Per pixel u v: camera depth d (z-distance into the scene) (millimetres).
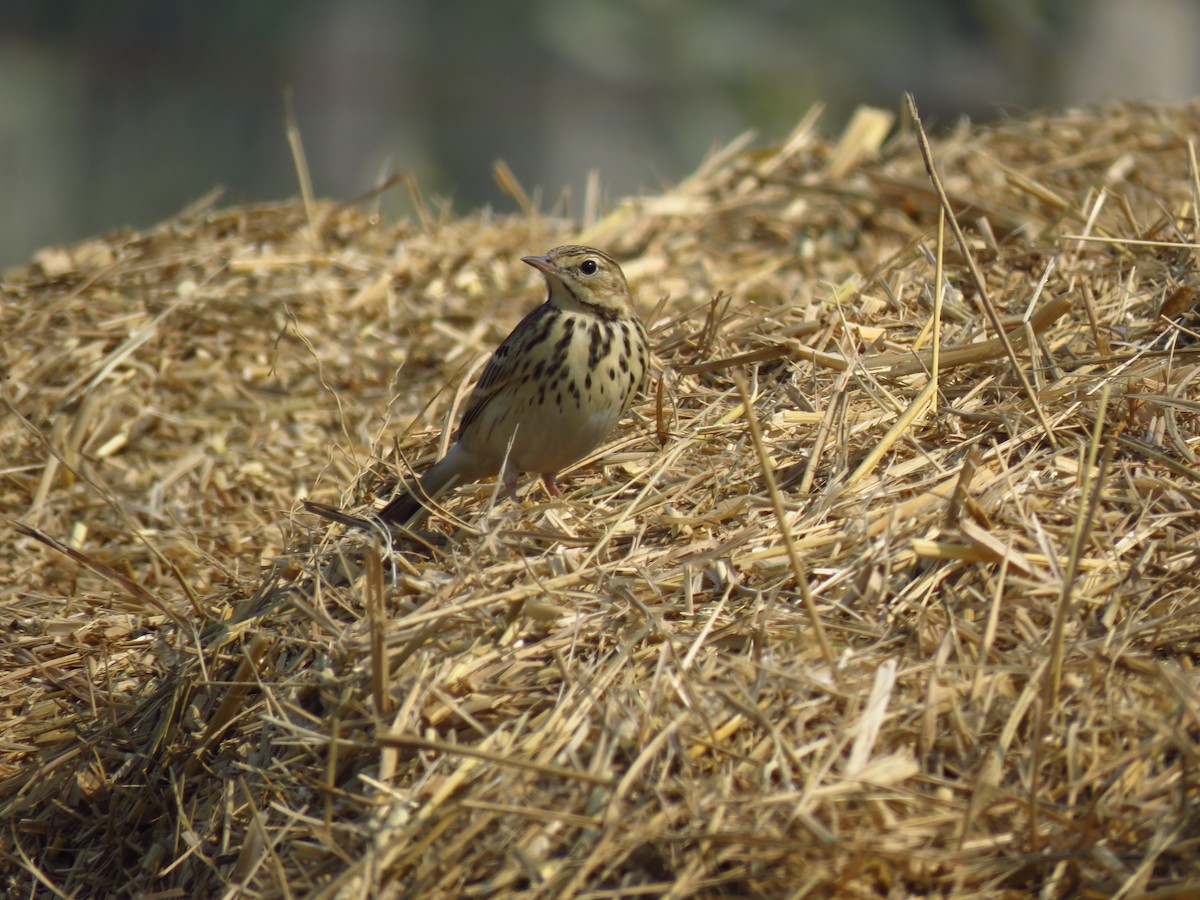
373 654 7855
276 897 7348
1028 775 7086
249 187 37000
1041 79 38219
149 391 14883
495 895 6820
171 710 9242
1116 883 6590
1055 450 9305
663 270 16531
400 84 36969
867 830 6816
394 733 7656
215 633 9750
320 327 15797
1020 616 7883
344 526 10445
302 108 36688
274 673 8891
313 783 7855
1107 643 7641
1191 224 12773
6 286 16531
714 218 17906
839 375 10641
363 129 36812
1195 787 6891
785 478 9719
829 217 17344
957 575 8328
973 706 7391
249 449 14102
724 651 7941
